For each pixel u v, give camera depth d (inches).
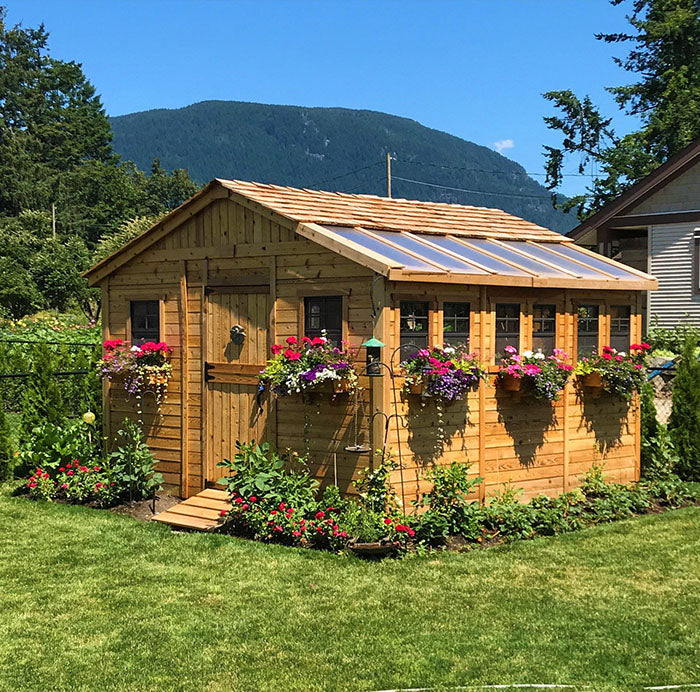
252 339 431.2
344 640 270.1
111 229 2564.0
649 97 1380.4
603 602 305.1
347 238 403.9
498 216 565.9
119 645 269.9
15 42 2822.3
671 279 828.0
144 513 436.1
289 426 414.0
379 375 370.6
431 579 328.8
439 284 397.4
